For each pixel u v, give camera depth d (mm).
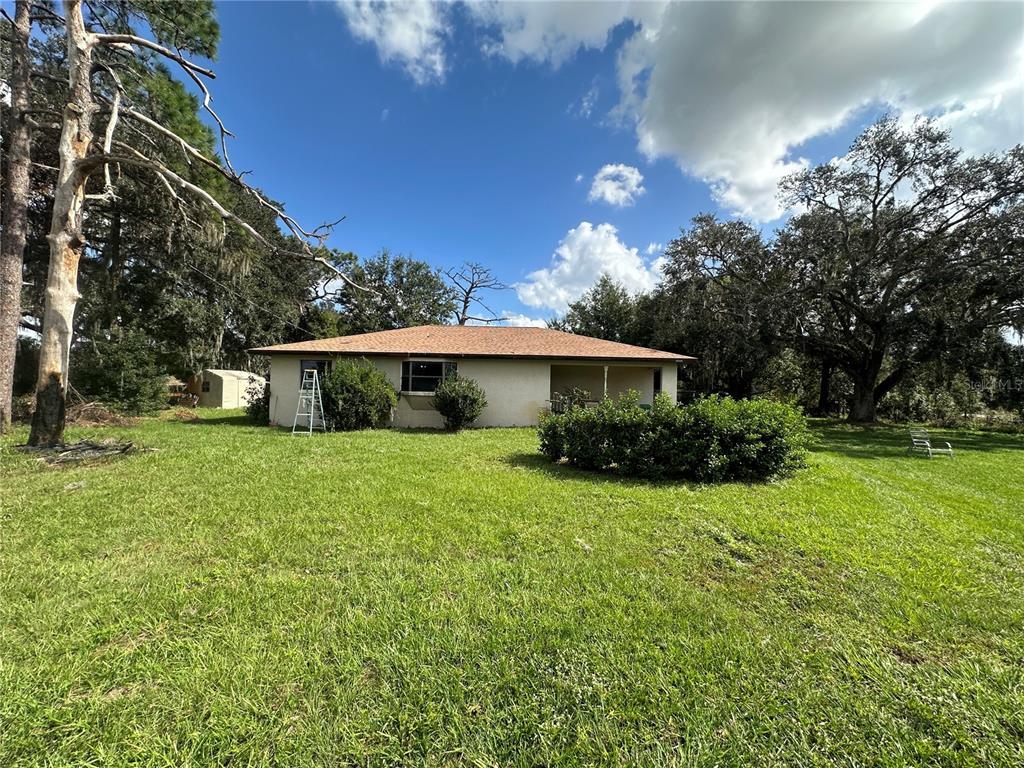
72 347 15133
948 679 2133
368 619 2525
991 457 10500
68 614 2523
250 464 6762
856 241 18250
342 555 3459
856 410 20375
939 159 16047
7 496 4883
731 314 19922
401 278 34750
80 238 7953
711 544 3850
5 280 9734
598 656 2234
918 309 16969
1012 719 1867
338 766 1598
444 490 5398
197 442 8867
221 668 2076
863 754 1694
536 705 1902
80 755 1624
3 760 1594
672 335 22672
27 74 9914
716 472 6234
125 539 3695
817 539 4012
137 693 1935
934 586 3111
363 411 12203
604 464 6980
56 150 12125
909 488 6656
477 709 1876
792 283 18516
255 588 2885
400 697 1932
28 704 1821
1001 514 5207
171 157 12344
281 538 3764
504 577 3117
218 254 16453
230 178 9445
